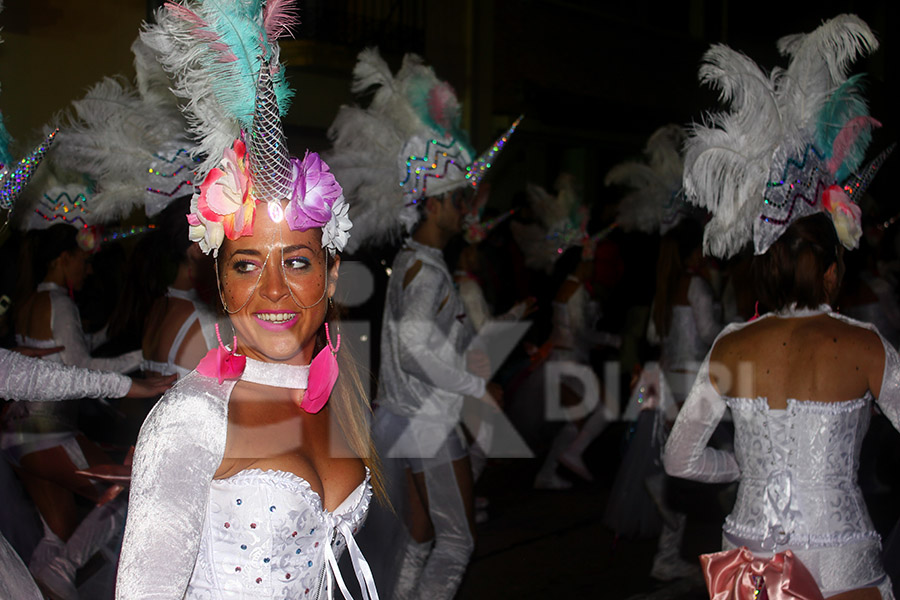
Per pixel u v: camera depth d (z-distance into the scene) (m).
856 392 2.27
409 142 3.72
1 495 3.28
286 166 1.50
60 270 3.65
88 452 3.37
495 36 10.57
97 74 6.72
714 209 2.61
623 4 12.38
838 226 2.41
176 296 2.94
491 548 4.76
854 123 2.59
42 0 6.43
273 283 1.51
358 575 1.59
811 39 2.65
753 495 2.33
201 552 1.39
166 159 3.31
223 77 1.55
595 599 4.03
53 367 2.60
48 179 3.65
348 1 9.05
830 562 2.21
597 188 12.00
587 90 11.80
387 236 4.46
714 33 13.48
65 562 3.22
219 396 1.46
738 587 2.26
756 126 2.48
